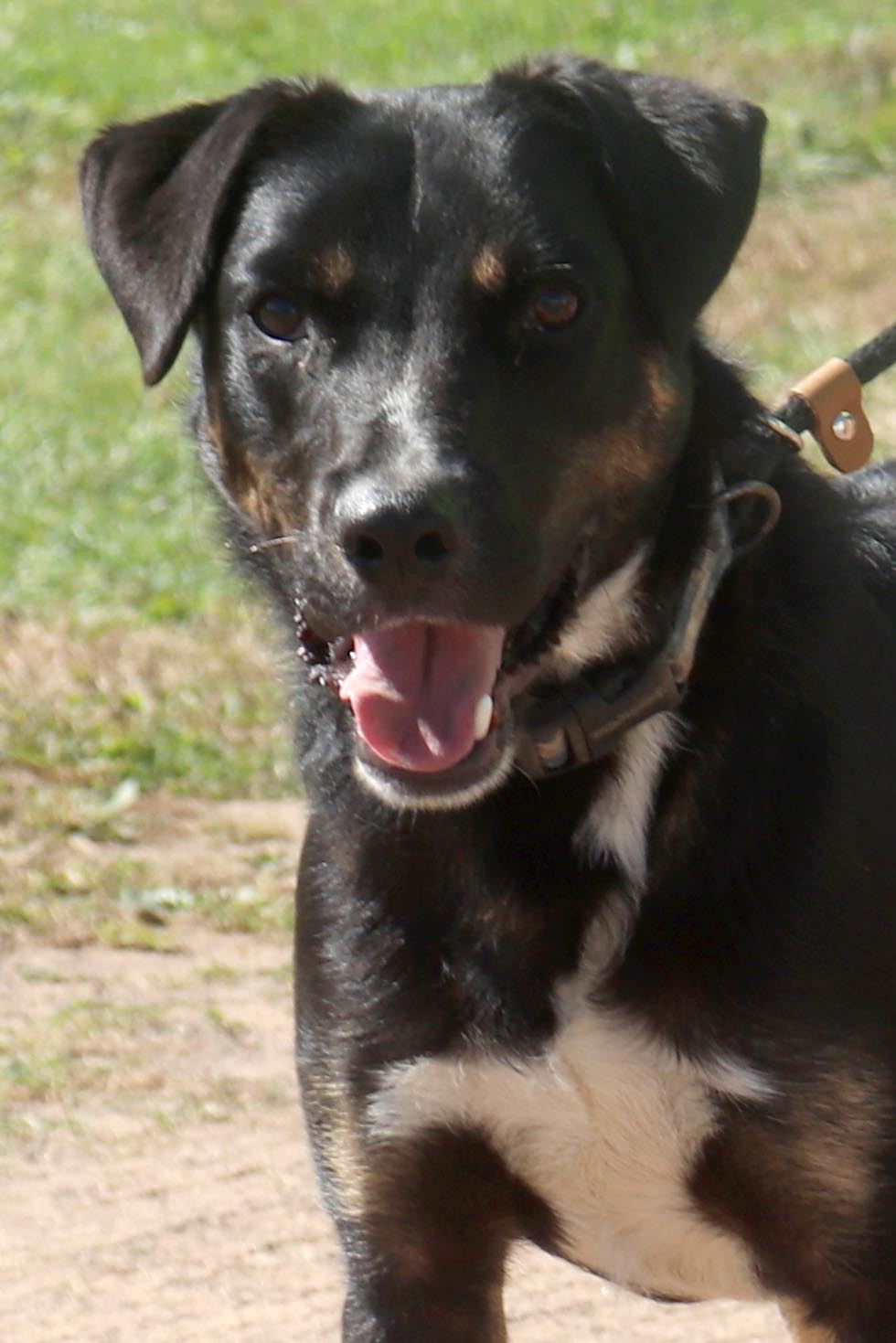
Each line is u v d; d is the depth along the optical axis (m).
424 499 5.74
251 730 13.62
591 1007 6.20
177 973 10.84
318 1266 8.40
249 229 6.46
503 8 30.06
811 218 22.95
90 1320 7.99
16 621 15.16
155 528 16.94
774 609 6.32
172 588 15.77
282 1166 9.12
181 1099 9.62
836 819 6.17
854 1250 6.25
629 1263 6.69
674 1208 6.46
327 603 6.03
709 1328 8.16
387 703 6.01
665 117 6.48
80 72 28.81
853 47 26.73
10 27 31.11
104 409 19.59
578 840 6.20
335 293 6.25
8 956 10.96
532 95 6.42
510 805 6.24
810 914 6.12
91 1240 8.55
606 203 6.32
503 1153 6.46
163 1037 10.16
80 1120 9.44
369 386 6.12
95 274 23.23
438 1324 6.67
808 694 6.26
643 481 6.24
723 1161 6.27
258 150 6.55
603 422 6.20
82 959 10.97
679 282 6.25
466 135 6.31
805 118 25.06
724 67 26.62
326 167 6.36
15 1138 9.28
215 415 6.70
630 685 6.21
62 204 25.05
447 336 6.12
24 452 18.47
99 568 16.16
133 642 14.70
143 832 12.41
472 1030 6.30
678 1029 6.17
